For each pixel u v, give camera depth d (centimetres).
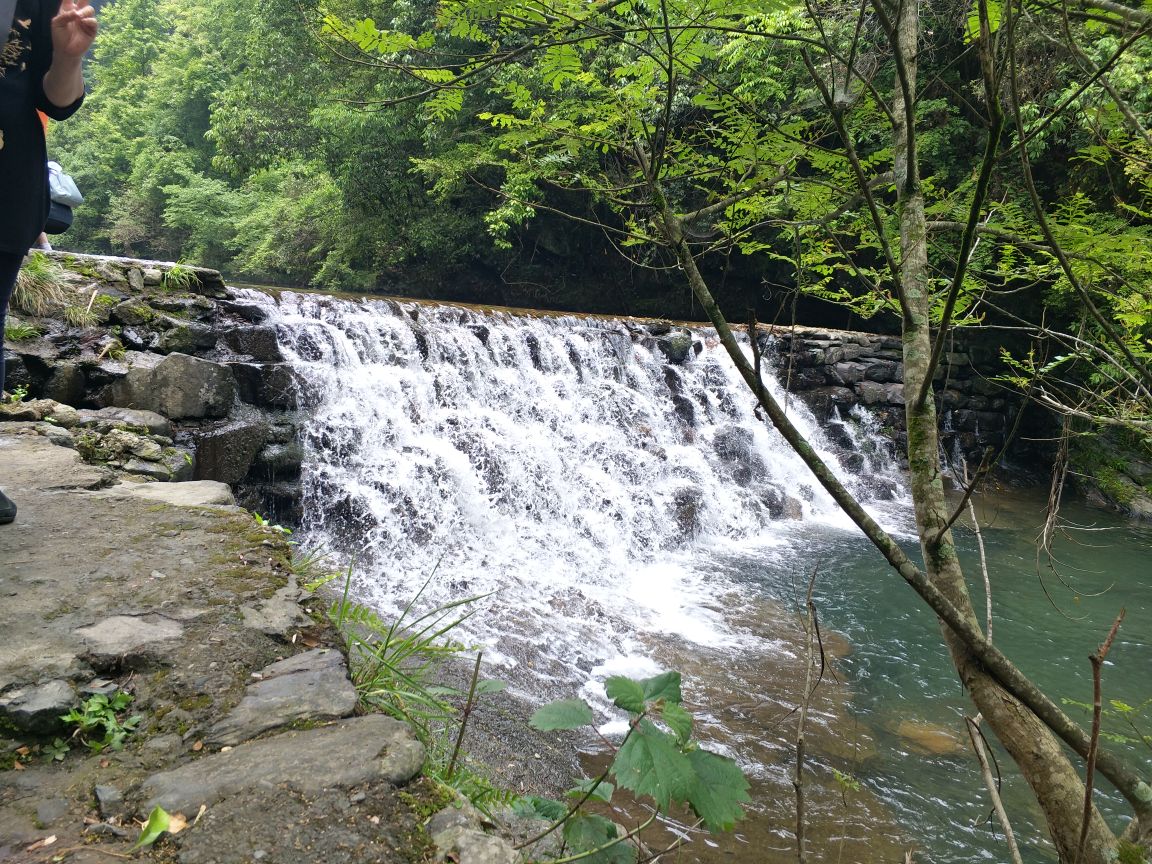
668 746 115
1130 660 584
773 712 474
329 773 151
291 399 633
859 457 1140
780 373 1186
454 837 139
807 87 655
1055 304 1010
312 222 2238
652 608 629
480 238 1858
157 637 196
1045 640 619
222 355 620
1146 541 948
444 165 797
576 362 980
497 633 516
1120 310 325
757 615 631
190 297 633
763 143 235
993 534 942
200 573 235
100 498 296
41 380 496
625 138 215
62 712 164
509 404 854
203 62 3200
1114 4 154
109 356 531
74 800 144
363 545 602
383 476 649
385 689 215
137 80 3753
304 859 129
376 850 133
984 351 1263
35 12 204
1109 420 263
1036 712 146
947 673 543
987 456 163
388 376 731
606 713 450
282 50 1658
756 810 375
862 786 405
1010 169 952
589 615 584
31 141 213
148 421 504
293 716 172
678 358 1099
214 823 136
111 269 598
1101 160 268
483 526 681
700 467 941
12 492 293
